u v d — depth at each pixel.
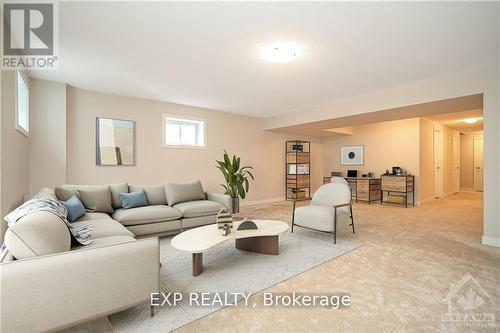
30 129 3.60
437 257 2.77
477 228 4.05
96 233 2.33
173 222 3.51
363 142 7.59
